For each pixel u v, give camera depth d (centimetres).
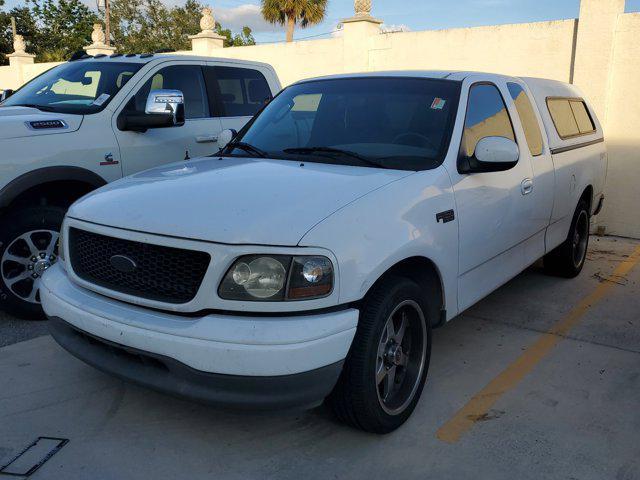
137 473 290
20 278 462
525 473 295
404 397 333
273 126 432
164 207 297
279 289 265
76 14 4741
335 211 288
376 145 379
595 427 337
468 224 368
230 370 259
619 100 809
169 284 279
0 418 334
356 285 279
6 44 4206
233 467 297
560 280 615
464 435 327
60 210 471
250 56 1236
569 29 839
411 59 1001
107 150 500
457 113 386
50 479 284
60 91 558
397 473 294
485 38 916
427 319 342
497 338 463
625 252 743
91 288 307
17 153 445
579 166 566
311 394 271
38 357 410
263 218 276
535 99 518
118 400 357
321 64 1130
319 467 298
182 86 589
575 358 428
